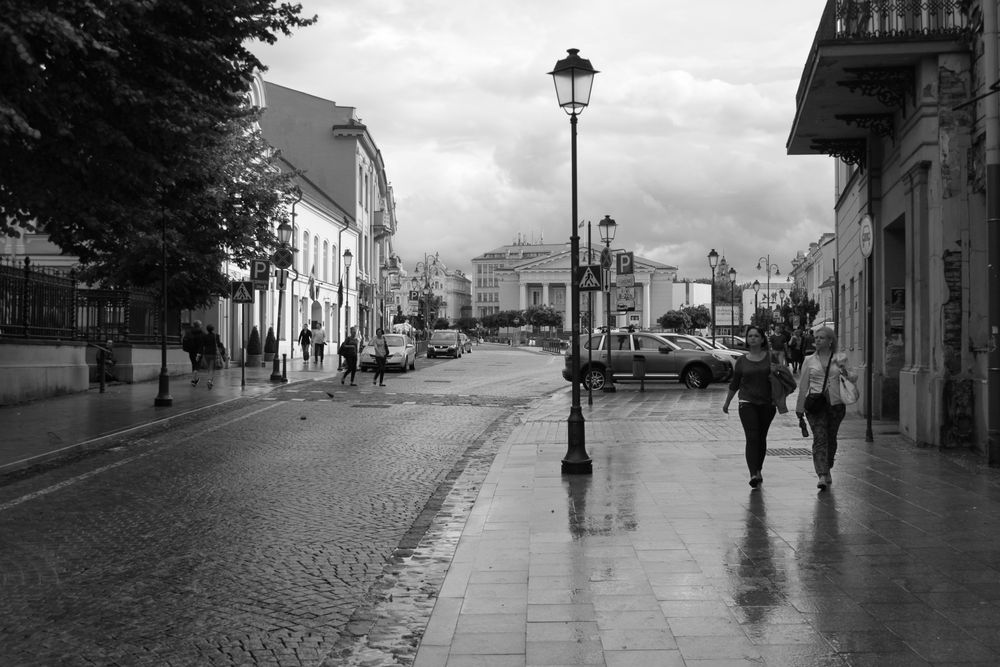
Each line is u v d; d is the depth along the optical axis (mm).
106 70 11766
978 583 5980
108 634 5340
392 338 38406
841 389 9336
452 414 19250
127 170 12898
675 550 6980
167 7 12711
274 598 6059
